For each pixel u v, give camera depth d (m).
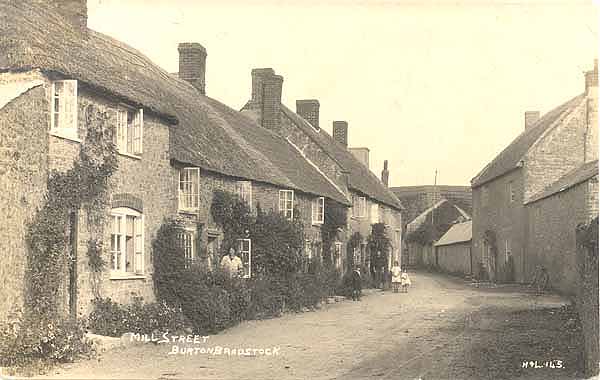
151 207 15.80
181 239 16.47
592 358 10.82
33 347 10.59
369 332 15.41
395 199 46.00
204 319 15.41
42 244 11.42
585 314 11.45
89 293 13.11
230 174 20.11
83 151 13.05
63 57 13.12
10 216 10.74
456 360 11.73
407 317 18.70
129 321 13.65
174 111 19.22
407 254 69.19
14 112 10.88
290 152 31.86
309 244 27.62
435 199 64.12
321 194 28.78
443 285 36.06
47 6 15.41
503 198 35.69
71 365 10.84
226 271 17.70
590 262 11.22
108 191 13.86
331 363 11.44
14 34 12.32
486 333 15.11
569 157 31.77
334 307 22.52
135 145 15.02
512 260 33.91
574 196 24.03
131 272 15.05
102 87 13.40
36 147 11.56
